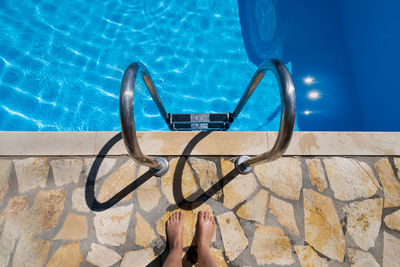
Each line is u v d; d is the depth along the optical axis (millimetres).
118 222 1657
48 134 1807
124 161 1773
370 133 1871
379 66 2393
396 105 2197
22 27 2738
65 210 1679
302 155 1820
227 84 2680
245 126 2564
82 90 2590
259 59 2760
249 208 1704
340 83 2662
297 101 2600
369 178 1787
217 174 1762
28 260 1588
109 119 2549
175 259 1528
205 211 1682
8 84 2553
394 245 1657
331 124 2555
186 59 2744
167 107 2605
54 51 2680
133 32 2809
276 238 1651
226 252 1619
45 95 2555
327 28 2850
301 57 2754
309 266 1609
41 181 1730
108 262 1588
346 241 1658
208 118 2109
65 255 1598
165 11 2891
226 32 2844
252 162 1501
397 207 1733
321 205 1724
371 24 2510
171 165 1769
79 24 2801
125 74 1091
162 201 1706
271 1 2904
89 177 1740
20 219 1657
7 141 1783
